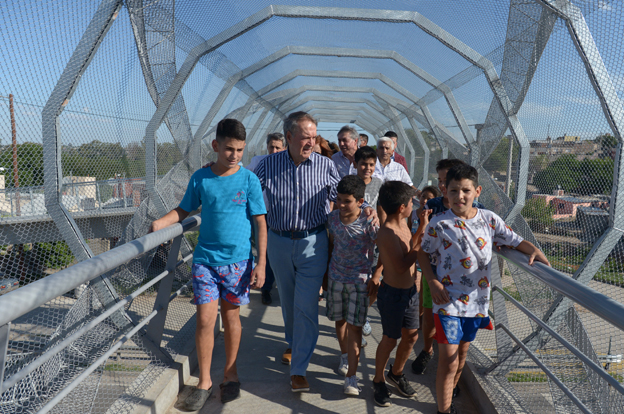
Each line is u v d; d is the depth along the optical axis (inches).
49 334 94.7
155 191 174.7
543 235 121.4
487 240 84.4
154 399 86.0
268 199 109.1
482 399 99.9
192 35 175.5
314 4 182.9
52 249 122.3
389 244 96.1
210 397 100.5
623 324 44.4
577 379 103.1
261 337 141.6
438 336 86.1
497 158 175.8
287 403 99.5
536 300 119.6
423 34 196.9
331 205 120.5
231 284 96.5
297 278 108.7
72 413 84.7
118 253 65.7
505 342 117.8
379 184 151.7
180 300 163.8
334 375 115.9
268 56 264.4
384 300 99.6
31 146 114.4
